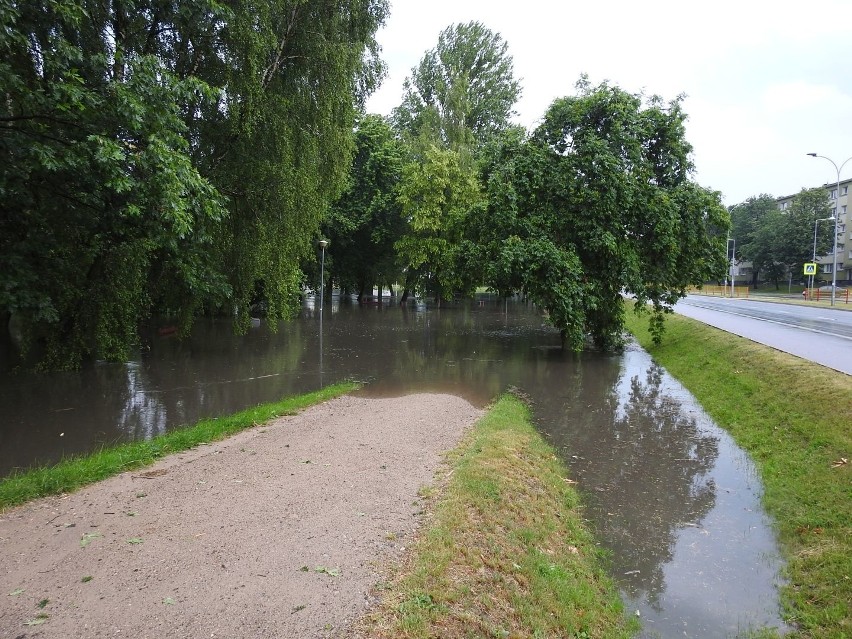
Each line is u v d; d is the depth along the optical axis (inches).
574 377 572.4
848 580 184.2
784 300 1710.1
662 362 662.5
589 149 615.8
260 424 353.1
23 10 367.2
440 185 1238.3
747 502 261.0
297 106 598.5
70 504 212.7
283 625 134.5
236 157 582.9
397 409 403.9
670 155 668.7
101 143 366.3
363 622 136.4
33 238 466.0
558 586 173.6
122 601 144.1
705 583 194.2
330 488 230.8
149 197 399.5
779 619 174.4
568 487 272.1
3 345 723.4
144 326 983.0
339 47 591.8
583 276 639.8
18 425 366.3
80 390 476.1
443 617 141.7
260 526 191.8
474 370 610.2
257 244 597.6
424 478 246.2
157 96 396.8
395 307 1779.0
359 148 1476.4
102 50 450.9
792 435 317.1
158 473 250.4
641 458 322.3
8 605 141.9
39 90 367.6
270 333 961.5
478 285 869.8
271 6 528.1
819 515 230.1
